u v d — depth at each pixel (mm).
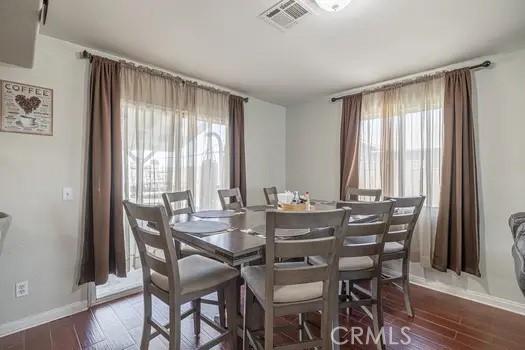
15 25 1431
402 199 2031
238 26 2082
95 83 2363
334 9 1751
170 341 1413
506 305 2398
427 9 1854
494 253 2486
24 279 2084
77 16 1934
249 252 1367
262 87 3555
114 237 2418
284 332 2064
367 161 3404
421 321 2176
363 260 1946
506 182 2439
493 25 2047
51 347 1839
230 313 1646
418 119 2959
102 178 2338
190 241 1640
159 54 2572
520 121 2381
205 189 3242
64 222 2271
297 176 4344
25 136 2098
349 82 3348
